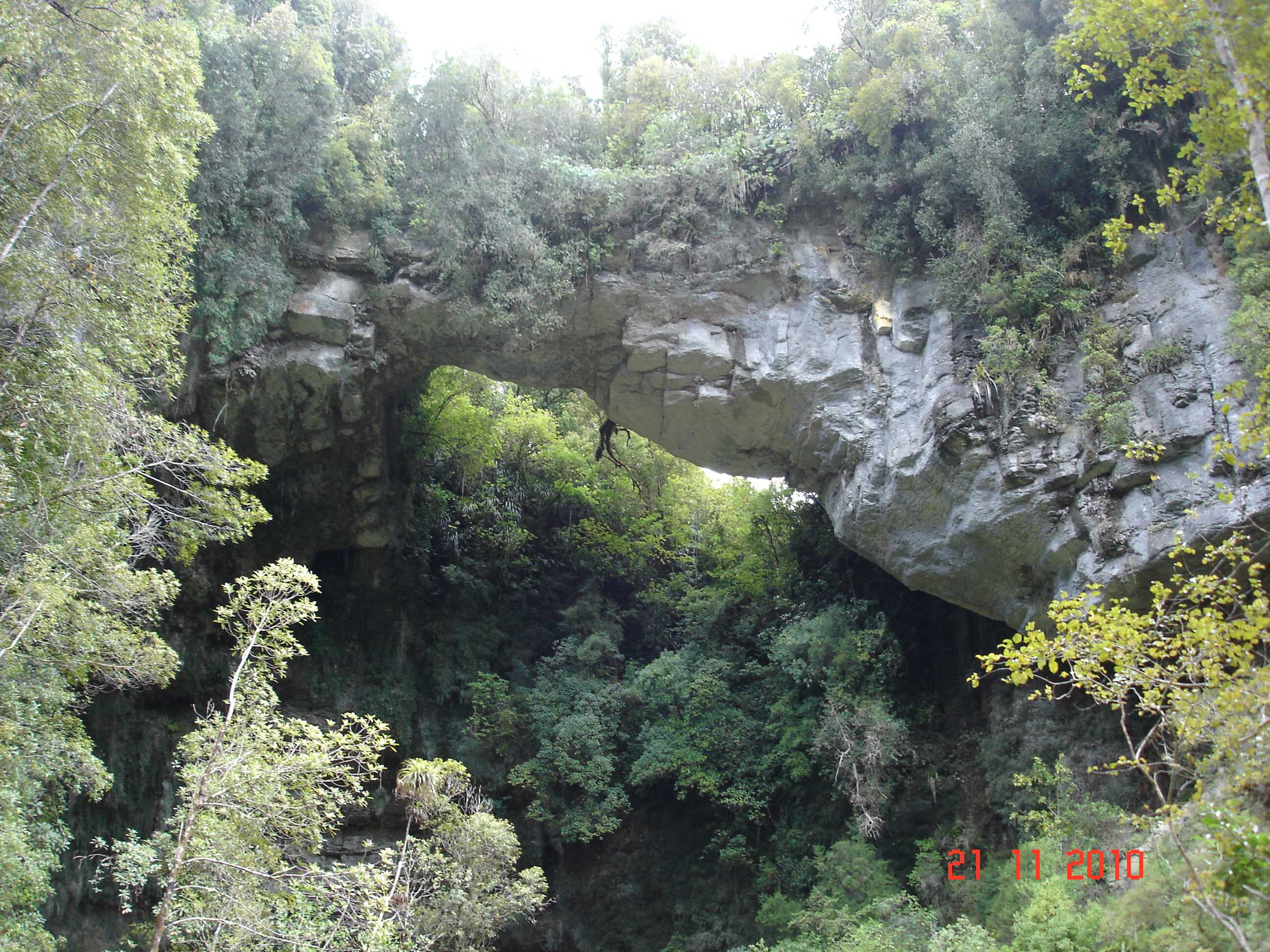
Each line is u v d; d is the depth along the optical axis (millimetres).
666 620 27922
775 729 22000
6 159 9953
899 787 19797
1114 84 17641
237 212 18078
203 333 18109
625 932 22672
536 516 28250
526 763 23078
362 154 20078
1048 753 16828
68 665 11086
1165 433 14930
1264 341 13766
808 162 19938
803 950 16844
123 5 10859
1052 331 16938
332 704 22219
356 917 11141
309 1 22328
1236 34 8234
